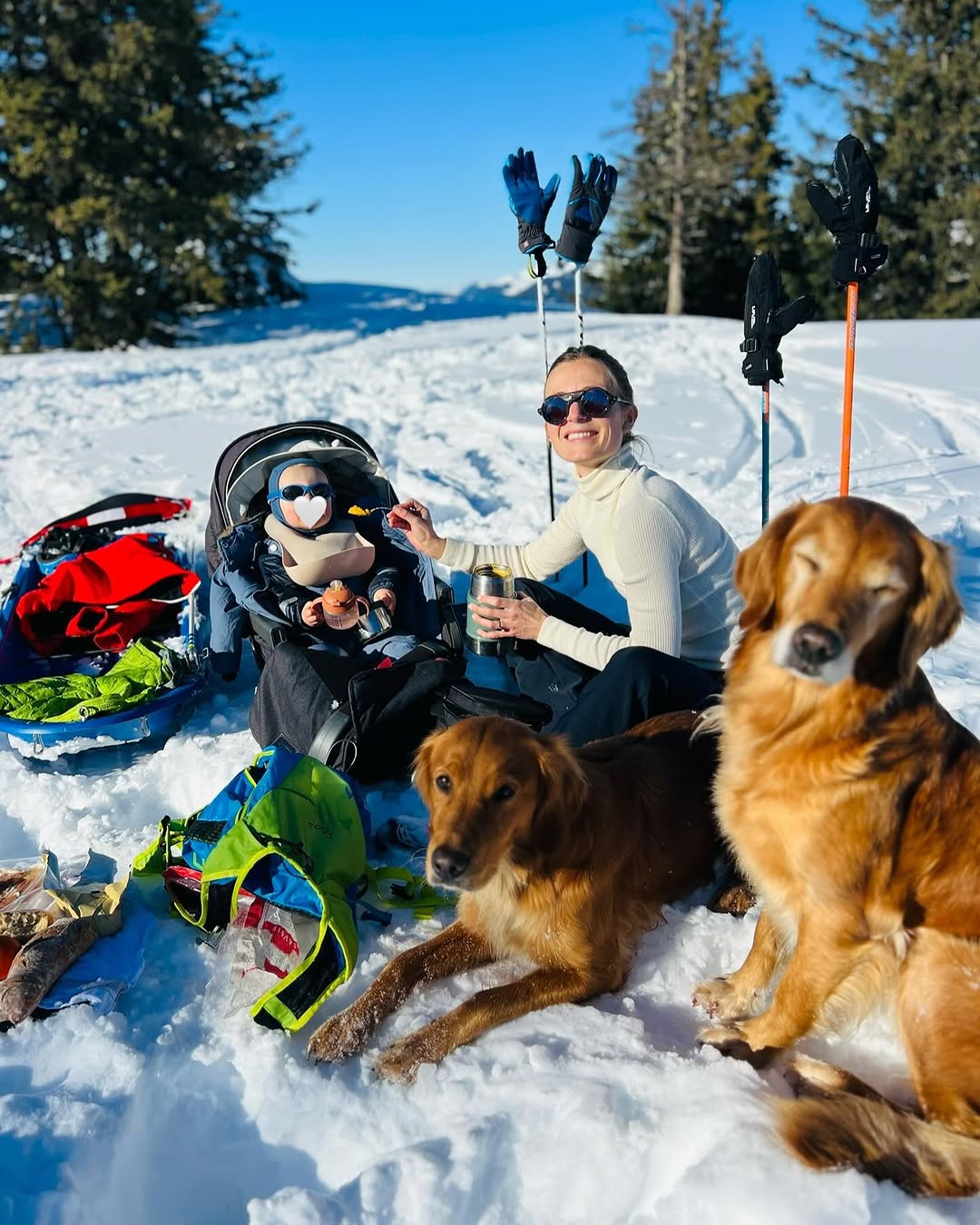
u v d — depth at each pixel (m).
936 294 30.38
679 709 3.40
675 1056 2.37
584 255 4.82
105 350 23.41
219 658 4.46
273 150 32.19
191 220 25.69
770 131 35.41
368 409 11.16
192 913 2.95
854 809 2.20
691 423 9.39
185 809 3.70
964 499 6.21
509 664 4.07
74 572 4.73
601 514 3.58
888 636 2.10
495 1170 2.13
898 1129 2.02
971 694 3.84
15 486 8.19
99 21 24.23
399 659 3.77
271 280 32.50
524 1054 2.39
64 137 23.08
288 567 4.35
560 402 3.50
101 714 3.85
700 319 21.48
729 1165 1.96
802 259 33.31
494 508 7.01
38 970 2.57
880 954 2.28
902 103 31.02
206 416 11.08
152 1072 2.40
